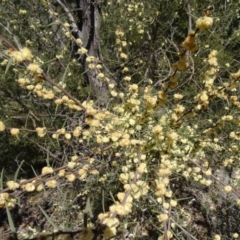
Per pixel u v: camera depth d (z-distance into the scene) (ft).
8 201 3.49
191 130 5.85
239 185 7.93
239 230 8.48
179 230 7.05
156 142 4.67
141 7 10.38
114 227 2.89
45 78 3.84
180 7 9.82
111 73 8.93
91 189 8.32
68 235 2.88
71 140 7.27
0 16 10.02
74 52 10.64
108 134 5.04
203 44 8.63
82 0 8.93
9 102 10.14
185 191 8.71
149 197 5.74
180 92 7.97
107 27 10.50
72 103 4.70
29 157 11.22
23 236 9.57
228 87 4.94
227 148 6.84
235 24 12.10
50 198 10.04
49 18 10.87
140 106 5.46
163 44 8.78
